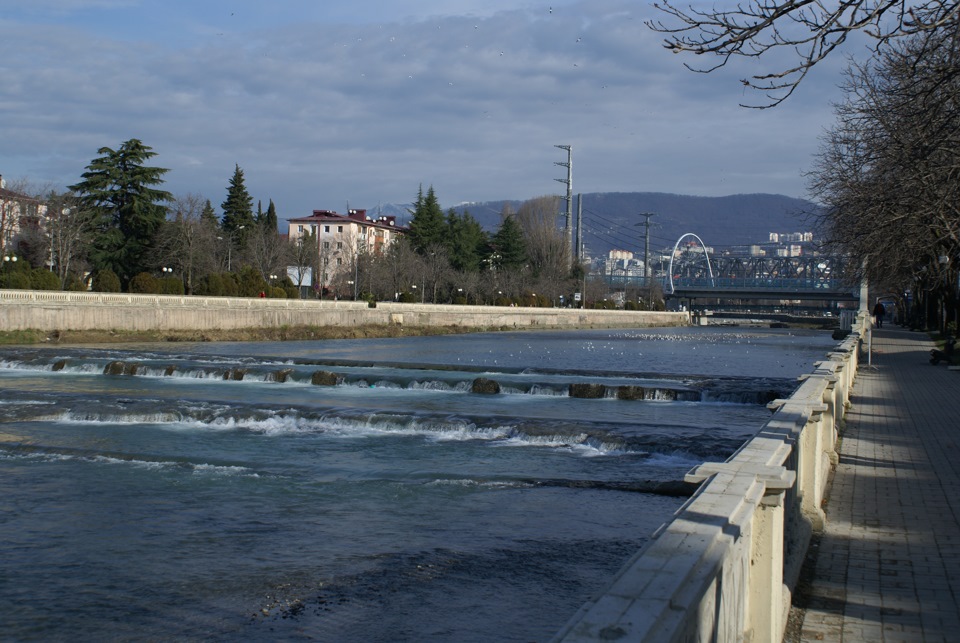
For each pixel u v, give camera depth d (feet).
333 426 79.66
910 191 82.89
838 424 60.13
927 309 247.29
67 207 259.80
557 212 500.33
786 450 24.13
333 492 55.21
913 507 39.06
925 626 23.95
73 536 45.47
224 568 40.78
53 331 176.55
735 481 18.92
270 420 80.94
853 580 28.27
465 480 58.44
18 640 32.94
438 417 78.59
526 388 110.52
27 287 193.67
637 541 45.42
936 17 29.09
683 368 168.66
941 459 51.57
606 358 192.44
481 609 35.70
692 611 11.90
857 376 111.96
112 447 68.90
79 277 278.46
